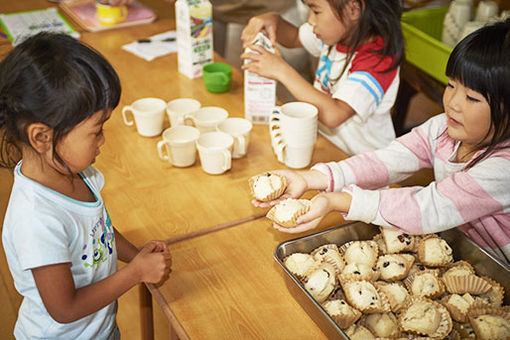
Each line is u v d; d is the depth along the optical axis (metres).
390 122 1.68
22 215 0.79
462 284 0.94
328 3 1.42
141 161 1.34
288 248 0.97
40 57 0.72
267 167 1.33
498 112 0.94
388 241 1.02
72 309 0.82
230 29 2.71
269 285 0.96
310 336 0.85
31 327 0.91
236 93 1.68
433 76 1.96
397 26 1.46
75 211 0.85
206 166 1.28
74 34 2.04
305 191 1.14
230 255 1.03
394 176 1.22
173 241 1.06
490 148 1.00
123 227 1.10
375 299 0.90
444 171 1.20
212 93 1.67
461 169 1.14
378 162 1.21
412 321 0.86
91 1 2.35
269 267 1.00
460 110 0.98
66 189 0.86
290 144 1.27
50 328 0.90
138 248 1.05
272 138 1.33
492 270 0.96
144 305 1.10
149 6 2.38
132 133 1.46
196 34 1.68
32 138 0.75
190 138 1.32
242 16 2.65
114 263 0.98
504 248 1.10
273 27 1.73
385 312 0.90
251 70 1.42
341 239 1.04
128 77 1.75
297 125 1.23
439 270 1.00
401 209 1.02
